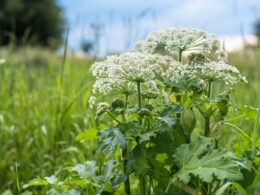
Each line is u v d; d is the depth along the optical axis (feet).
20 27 62.18
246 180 4.29
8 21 59.52
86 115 8.87
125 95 4.69
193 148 4.12
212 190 4.36
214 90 8.10
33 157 8.50
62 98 9.54
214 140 4.49
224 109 4.49
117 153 5.21
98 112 4.40
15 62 13.28
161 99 4.80
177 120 4.55
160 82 4.64
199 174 3.96
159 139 4.40
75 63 12.92
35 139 8.86
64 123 8.80
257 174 4.13
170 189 4.47
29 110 9.70
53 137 8.56
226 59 4.67
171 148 4.37
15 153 8.43
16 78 11.48
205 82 4.54
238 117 4.66
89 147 7.47
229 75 4.40
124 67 4.25
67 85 10.69
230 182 3.97
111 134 4.17
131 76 4.27
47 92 10.82
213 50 4.66
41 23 64.75
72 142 8.30
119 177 4.40
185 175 4.04
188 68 4.49
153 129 4.28
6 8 60.18
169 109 4.36
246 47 11.93
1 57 13.44
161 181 4.47
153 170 4.44
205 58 4.58
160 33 4.67
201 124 8.19
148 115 4.25
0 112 9.69
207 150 4.09
